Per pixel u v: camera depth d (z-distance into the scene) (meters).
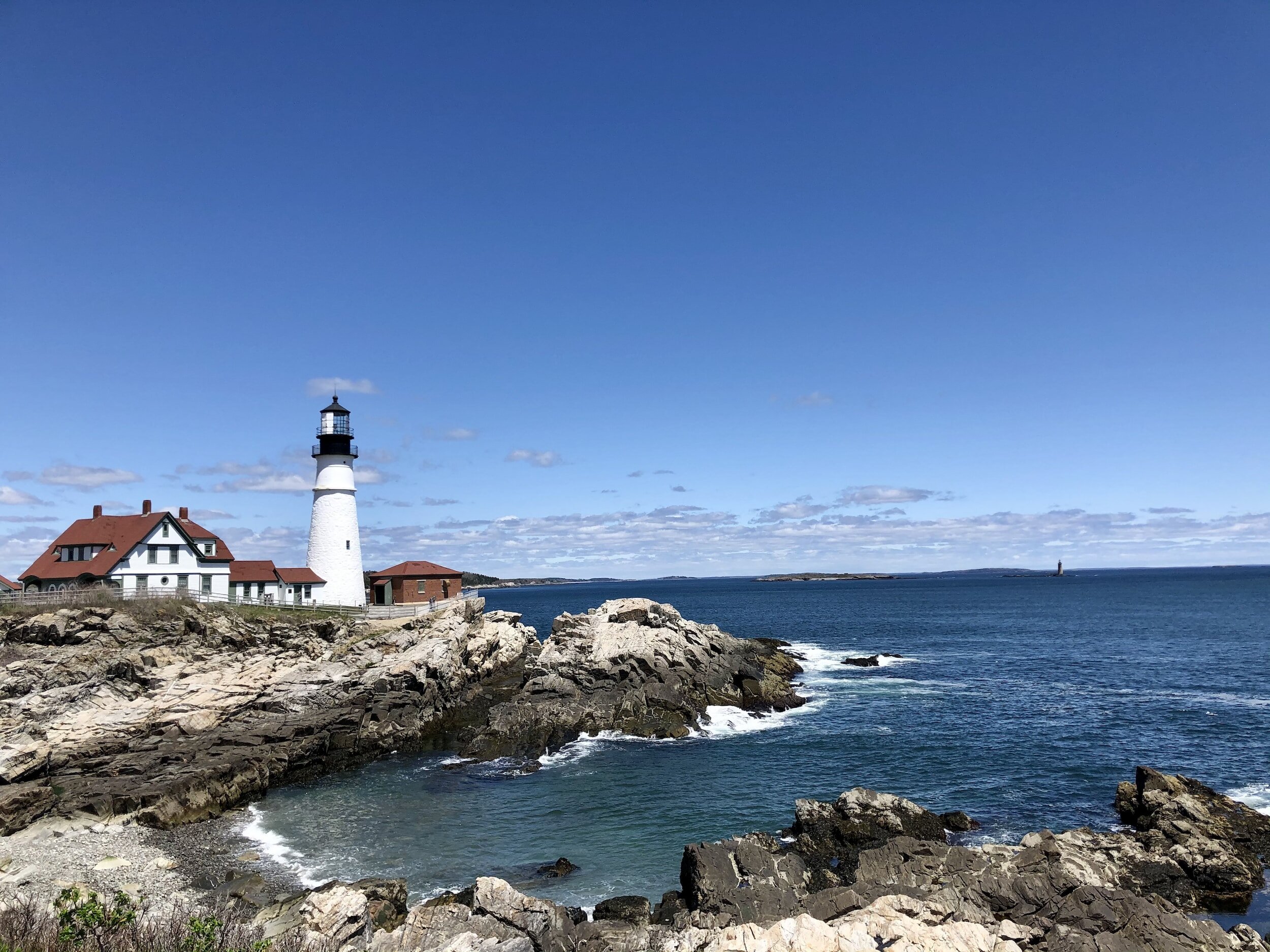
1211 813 30.53
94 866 28.77
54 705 42.62
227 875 28.95
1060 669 73.06
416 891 28.11
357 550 78.31
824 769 41.75
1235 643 91.31
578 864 30.38
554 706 51.53
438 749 48.09
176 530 65.88
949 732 48.72
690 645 61.31
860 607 180.00
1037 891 22.75
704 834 33.25
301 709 46.56
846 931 20.25
